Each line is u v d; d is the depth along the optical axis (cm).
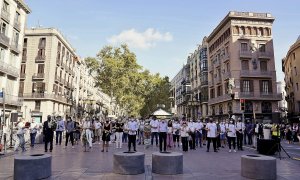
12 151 1332
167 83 6091
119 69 4581
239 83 4162
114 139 2023
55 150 1421
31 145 1576
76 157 1141
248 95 4116
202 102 5556
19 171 675
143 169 796
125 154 786
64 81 5228
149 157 1173
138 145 1819
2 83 3353
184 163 1016
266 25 4369
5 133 1373
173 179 726
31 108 4575
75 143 1820
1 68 3234
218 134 1554
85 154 1253
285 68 5138
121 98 4841
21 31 3816
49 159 731
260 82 4241
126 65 4681
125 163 770
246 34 4319
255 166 736
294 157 1246
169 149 1570
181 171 807
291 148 1838
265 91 4228
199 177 753
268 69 4281
